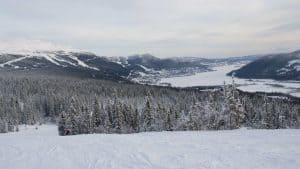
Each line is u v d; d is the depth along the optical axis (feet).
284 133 102.32
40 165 67.87
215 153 71.61
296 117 282.97
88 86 618.44
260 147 77.00
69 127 247.29
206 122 203.31
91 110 271.90
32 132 337.52
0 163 71.36
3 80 625.00
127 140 93.97
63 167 65.57
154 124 229.86
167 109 242.78
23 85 583.17
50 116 441.68
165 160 67.31
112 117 255.29
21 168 66.23
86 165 66.03
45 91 545.85
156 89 624.59
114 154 74.59
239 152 71.92
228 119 196.54
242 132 108.47
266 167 59.16
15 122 388.37
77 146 86.17
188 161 65.51
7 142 99.50
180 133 109.50
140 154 73.61
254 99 411.13
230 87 197.47
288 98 568.82
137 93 576.20
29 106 437.58
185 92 572.51
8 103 451.94
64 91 538.88
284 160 63.62
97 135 107.55
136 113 250.37
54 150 82.07
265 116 236.43
